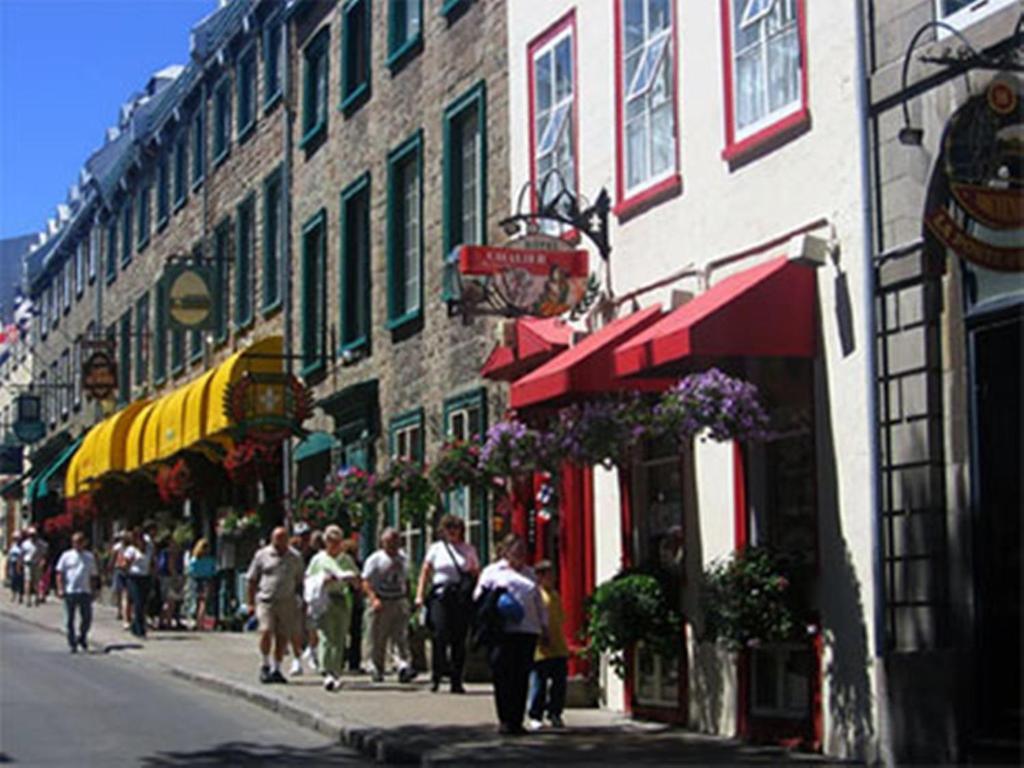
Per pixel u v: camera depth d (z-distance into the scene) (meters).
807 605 12.21
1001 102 9.67
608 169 15.72
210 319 28.75
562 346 15.51
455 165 19.75
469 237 19.42
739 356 12.38
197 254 29.33
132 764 11.88
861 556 11.56
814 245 12.05
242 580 27.72
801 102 12.40
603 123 15.87
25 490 52.12
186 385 30.73
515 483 16.83
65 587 23.45
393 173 21.69
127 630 27.20
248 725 14.69
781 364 12.78
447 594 16.50
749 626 12.21
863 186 11.59
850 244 11.78
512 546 13.35
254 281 28.64
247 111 29.92
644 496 14.88
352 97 23.33
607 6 15.88
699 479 13.77
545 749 12.26
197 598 28.25
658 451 14.63
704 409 11.96
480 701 15.64
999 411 10.49
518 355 16.47
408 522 19.45
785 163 12.68
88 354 42.94
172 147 35.66
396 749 12.40
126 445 33.66
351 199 23.50
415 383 20.59
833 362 11.97
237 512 28.89
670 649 13.73
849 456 11.74
